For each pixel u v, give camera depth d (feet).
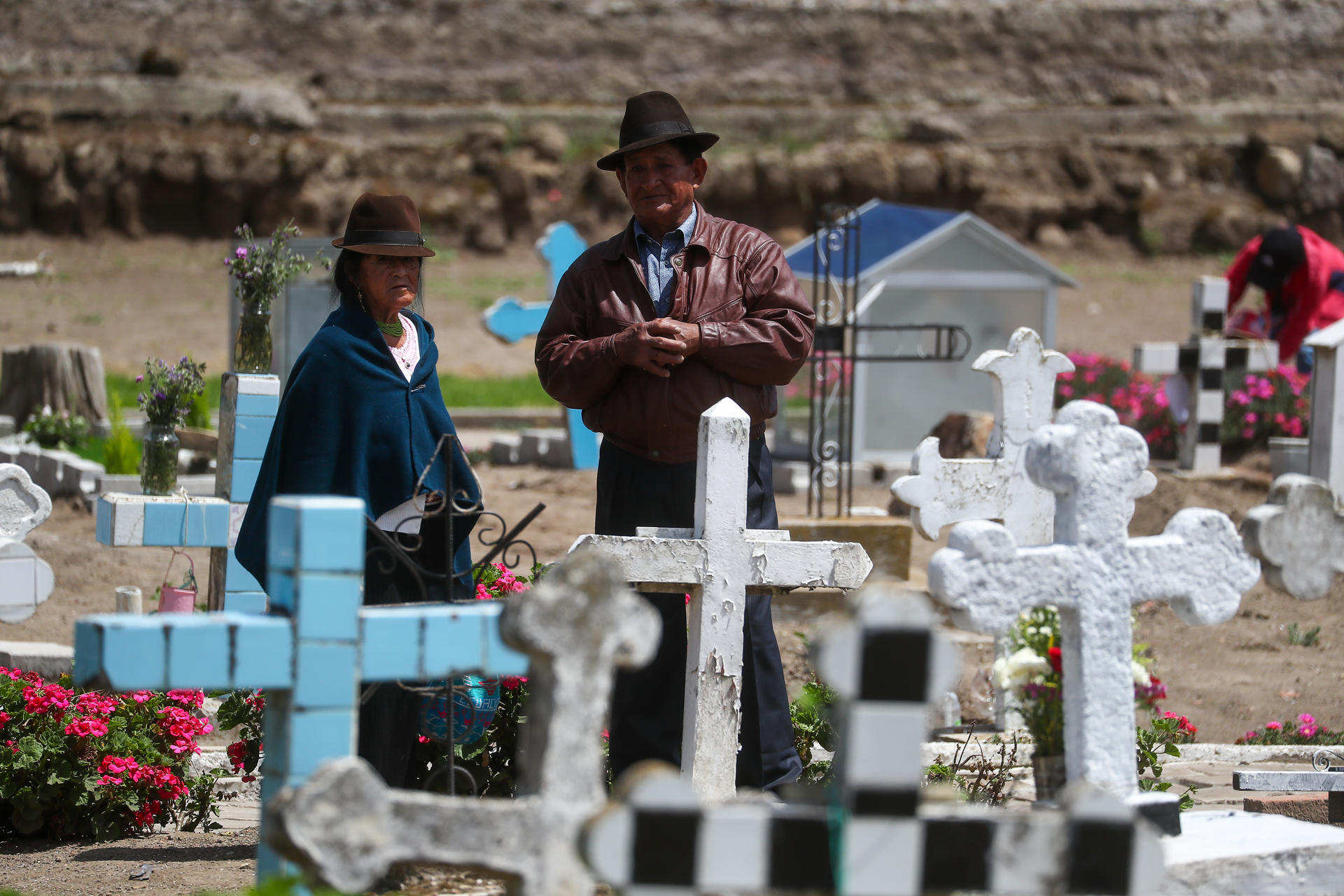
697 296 25.77
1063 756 18.57
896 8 226.79
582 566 13.75
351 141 196.13
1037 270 74.64
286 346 70.28
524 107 209.97
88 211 177.88
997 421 30.27
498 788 25.80
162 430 37.09
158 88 191.11
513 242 189.16
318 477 23.31
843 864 13.58
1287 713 40.22
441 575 22.34
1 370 80.69
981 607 16.69
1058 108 222.28
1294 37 232.12
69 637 44.75
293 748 15.39
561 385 25.67
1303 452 63.72
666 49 221.46
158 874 24.52
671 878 13.32
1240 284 75.31
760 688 24.97
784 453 74.69
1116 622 17.33
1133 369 67.21
